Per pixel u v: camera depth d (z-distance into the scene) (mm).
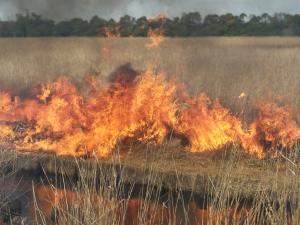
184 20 26703
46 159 5457
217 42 23250
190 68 12328
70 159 5410
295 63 12523
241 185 4645
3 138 6531
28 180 5266
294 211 3711
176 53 16078
